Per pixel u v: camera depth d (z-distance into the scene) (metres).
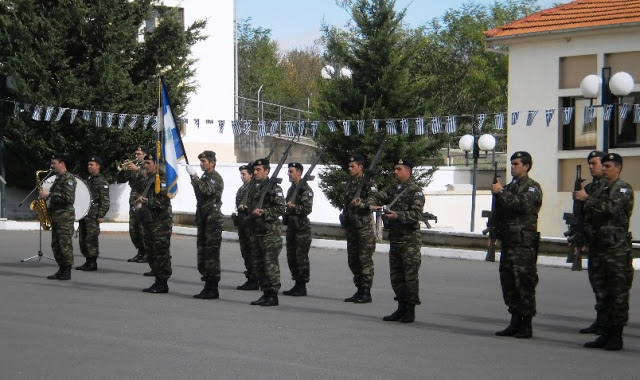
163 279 13.82
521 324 10.59
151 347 9.54
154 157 13.98
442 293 14.55
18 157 26.22
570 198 23.78
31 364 8.70
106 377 8.22
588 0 25.50
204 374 8.35
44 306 12.19
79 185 16.25
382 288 15.12
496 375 8.52
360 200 13.16
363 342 10.07
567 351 9.80
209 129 32.06
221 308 12.38
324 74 23.91
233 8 32.50
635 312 12.86
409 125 23.22
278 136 33.94
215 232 13.31
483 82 46.22
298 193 14.02
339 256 20.27
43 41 24.75
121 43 25.52
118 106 24.94
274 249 12.72
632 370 8.88
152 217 13.70
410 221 11.34
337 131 23.16
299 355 9.26
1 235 22.86
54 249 15.08
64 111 23.83
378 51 23.36
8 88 25.44
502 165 34.28
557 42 23.78
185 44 26.67
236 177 29.61
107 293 13.62
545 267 18.72
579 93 23.48
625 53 22.72
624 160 22.88
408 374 8.48
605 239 9.99
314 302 13.28
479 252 19.83
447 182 32.16
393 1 23.52
